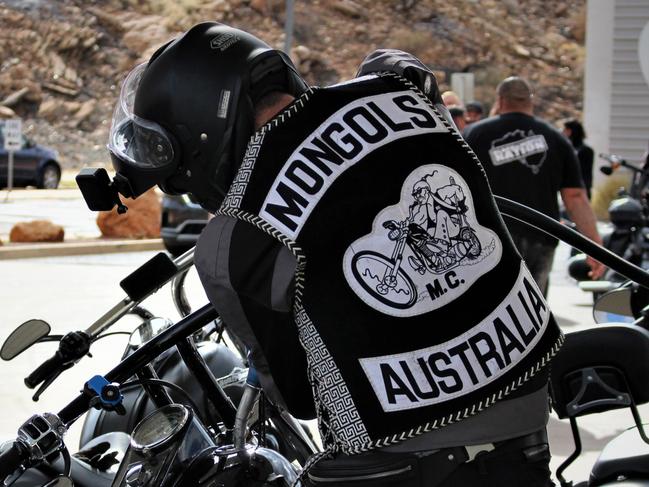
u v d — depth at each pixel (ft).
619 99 66.74
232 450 7.82
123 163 7.66
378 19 145.69
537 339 6.81
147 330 10.19
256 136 6.84
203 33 7.49
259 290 6.63
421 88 7.55
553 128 20.04
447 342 6.53
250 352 6.97
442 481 6.54
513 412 6.67
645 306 10.61
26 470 7.78
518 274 6.95
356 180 6.66
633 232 30.94
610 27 66.69
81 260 42.52
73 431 16.96
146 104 7.50
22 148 81.25
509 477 6.62
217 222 6.78
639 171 38.01
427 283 6.58
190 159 7.47
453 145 7.04
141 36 135.54
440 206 6.77
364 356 6.47
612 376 8.80
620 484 8.00
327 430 6.70
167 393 9.71
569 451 16.47
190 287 31.73
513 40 146.51
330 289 6.51
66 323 27.45
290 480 7.77
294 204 6.59
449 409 6.46
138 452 7.70
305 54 135.44
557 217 20.26
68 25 133.80
